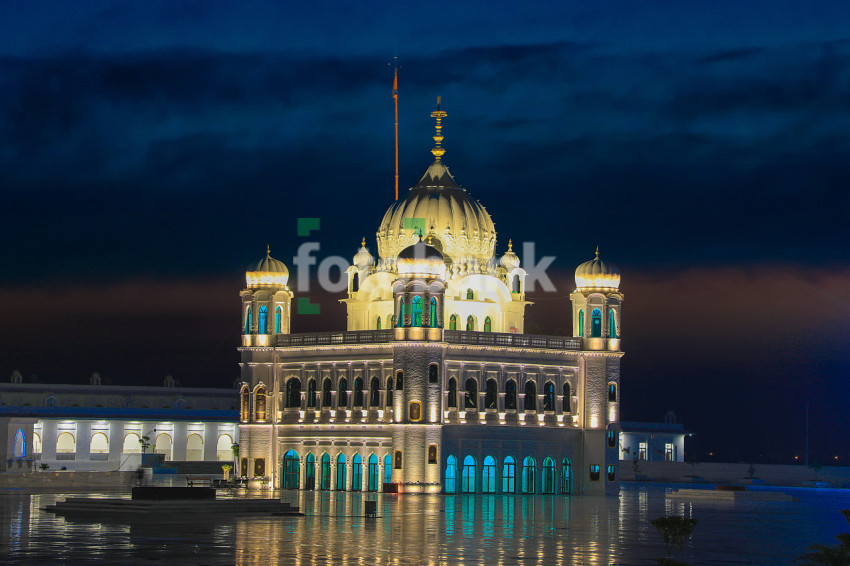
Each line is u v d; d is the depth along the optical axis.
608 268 125.31
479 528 67.69
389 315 123.50
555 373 122.62
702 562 52.00
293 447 123.31
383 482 115.75
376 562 49.72
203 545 55.22
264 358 125.50
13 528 63.22
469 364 117.50
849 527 72.56
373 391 118.44
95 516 72.38
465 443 116.25
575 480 122.88
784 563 51.84
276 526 67.25
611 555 53.53
